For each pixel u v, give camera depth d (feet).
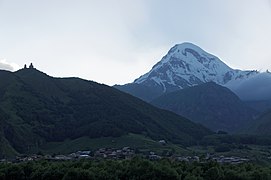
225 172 458.50
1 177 465.06
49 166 479.41
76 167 473.67
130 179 443.73
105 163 491.31
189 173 457.27
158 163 470.80
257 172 456.86
